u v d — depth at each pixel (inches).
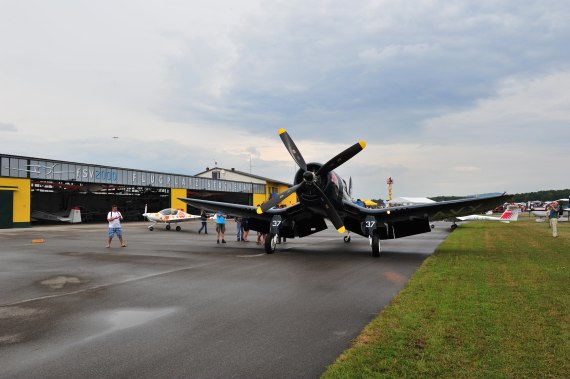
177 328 202.5
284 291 292.0
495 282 300.8
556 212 721.6
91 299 266.7
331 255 523.8
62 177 1282.0
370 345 170.9
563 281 303.6
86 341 183.0
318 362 157.5
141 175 1578.5
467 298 249.0
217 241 717.9
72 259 475.5
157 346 176.6
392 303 243.3
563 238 698.8
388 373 143.1
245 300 263.7
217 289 299.9
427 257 492.1
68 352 169.3
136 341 183.2
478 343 170.7
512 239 690.2
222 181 2036.2
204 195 2348.7
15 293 285.3
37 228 1175.0
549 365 148.6
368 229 515.8
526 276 324.8
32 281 331.9
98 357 163.6
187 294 282.4
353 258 490.0
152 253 542.6
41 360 160.4
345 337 187.2
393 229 579.8
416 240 769.6
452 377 139.6
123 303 255.8
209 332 195.9
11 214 1147.9
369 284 318.0
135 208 2064.5
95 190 1736.0
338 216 507.8
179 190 1760.6
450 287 284.2
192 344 178.9
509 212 1289.4
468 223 1501.0
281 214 577.9
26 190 1182.3
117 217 629.9
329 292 288.0
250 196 2293.3
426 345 169.3
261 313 230.7
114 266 418.6
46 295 278.8
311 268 406.3
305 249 609.0
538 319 203.2
